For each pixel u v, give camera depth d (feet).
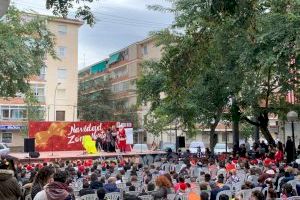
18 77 60.70
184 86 45.75
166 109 83.76
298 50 47.42
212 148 90.89
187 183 36.35
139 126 188.44
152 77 98.02
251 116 89.66
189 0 56.08
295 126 107.76
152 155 96.37
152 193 29.66
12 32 63.26
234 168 48.65
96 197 32.68
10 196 11.62
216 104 76.02
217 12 28.40
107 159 88.22
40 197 15.53
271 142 83.56
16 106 165.58
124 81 214.48
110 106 202.90
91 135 106.42
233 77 64.54
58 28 180.86
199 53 44.96
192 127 93.30
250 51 52.49
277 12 52.37
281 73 57.06
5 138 165.99
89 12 32.83
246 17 30.40
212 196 32.71
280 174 40.68
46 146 102.32
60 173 16.34
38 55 70.23
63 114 181.57
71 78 183.32
